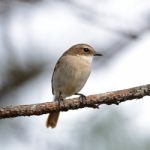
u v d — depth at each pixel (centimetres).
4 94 1472
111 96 941
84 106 947
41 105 930
